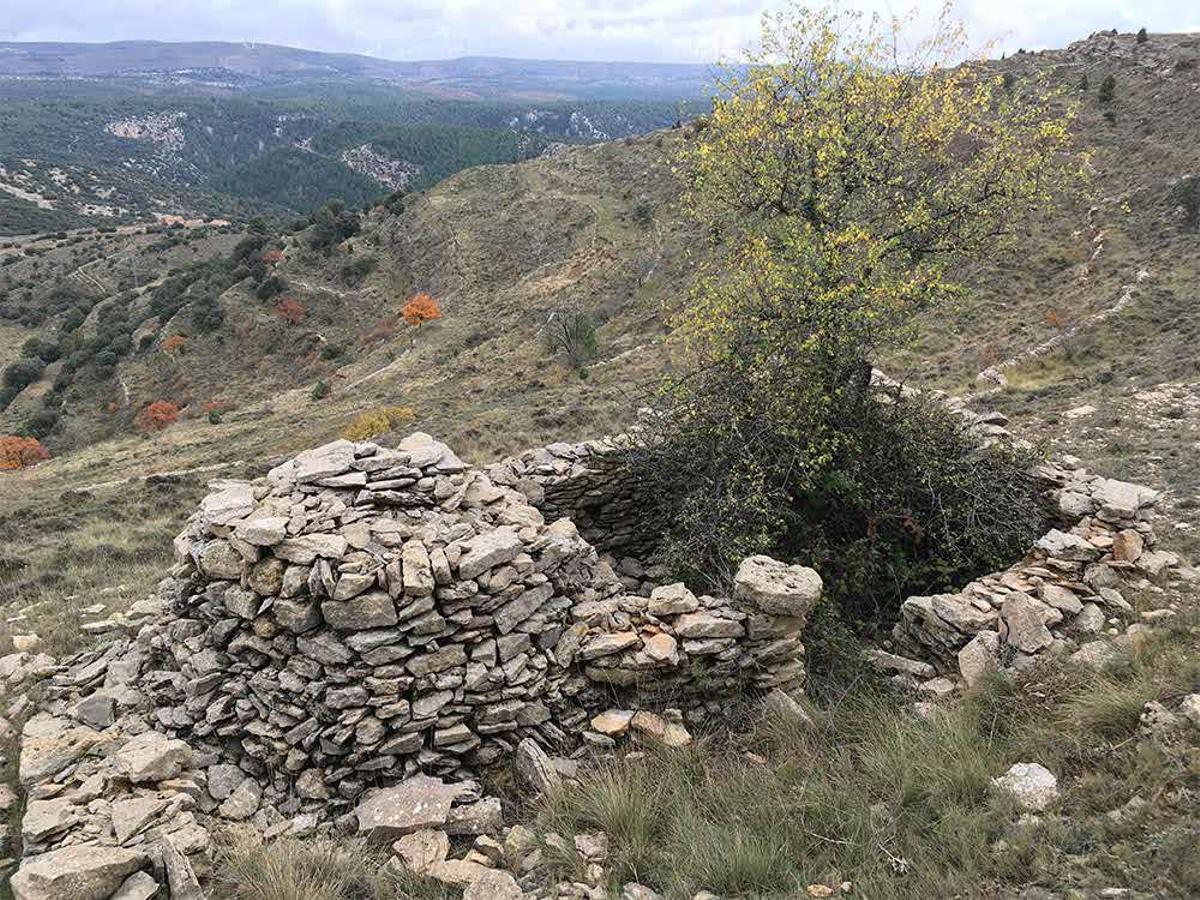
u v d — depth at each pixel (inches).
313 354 3026.6
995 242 458.6
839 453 369.1
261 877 177.6
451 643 235.8
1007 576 324.8
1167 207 1407.5
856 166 426.0
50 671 305.3
